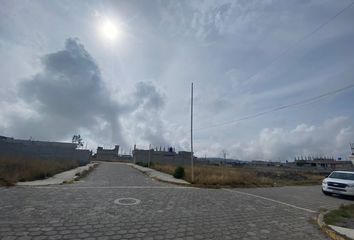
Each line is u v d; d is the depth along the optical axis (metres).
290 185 22.25
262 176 27.61
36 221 5.80
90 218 6.34
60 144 48.44
